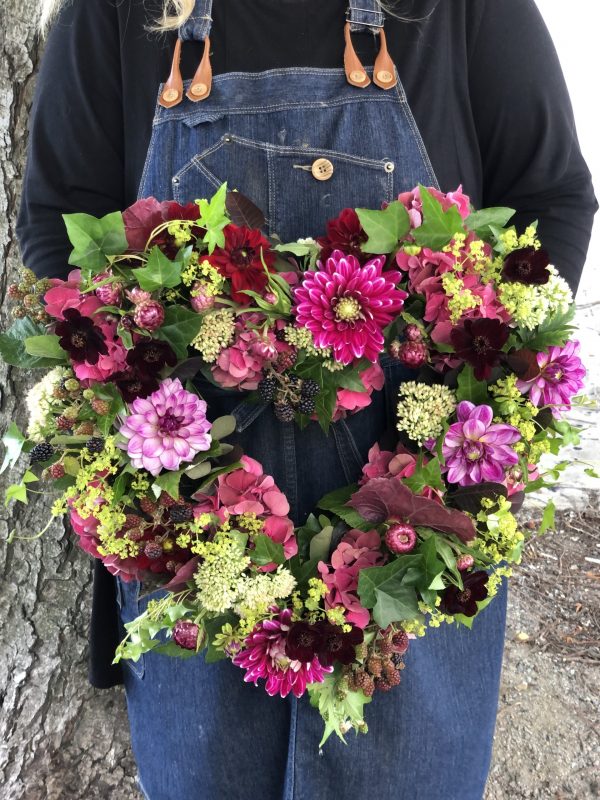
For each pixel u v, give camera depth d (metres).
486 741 0.90
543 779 1.30
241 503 0.70
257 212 0.68
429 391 0.69
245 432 0.77
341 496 0.76
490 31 0.78
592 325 1.89
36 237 0.82
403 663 0.78
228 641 0.72
